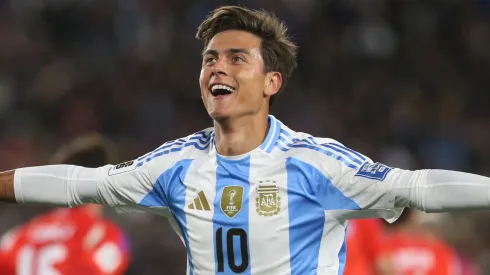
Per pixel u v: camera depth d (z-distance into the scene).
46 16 42.91
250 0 42.69
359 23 43.47
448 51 43.66
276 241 10.00
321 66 42.16
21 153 36.59
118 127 39.44
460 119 41.09
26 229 17.17
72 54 42.06
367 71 42.31
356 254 19.00
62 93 39.75
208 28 10.75
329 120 39.97
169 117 39.91
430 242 20.70
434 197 9.46
